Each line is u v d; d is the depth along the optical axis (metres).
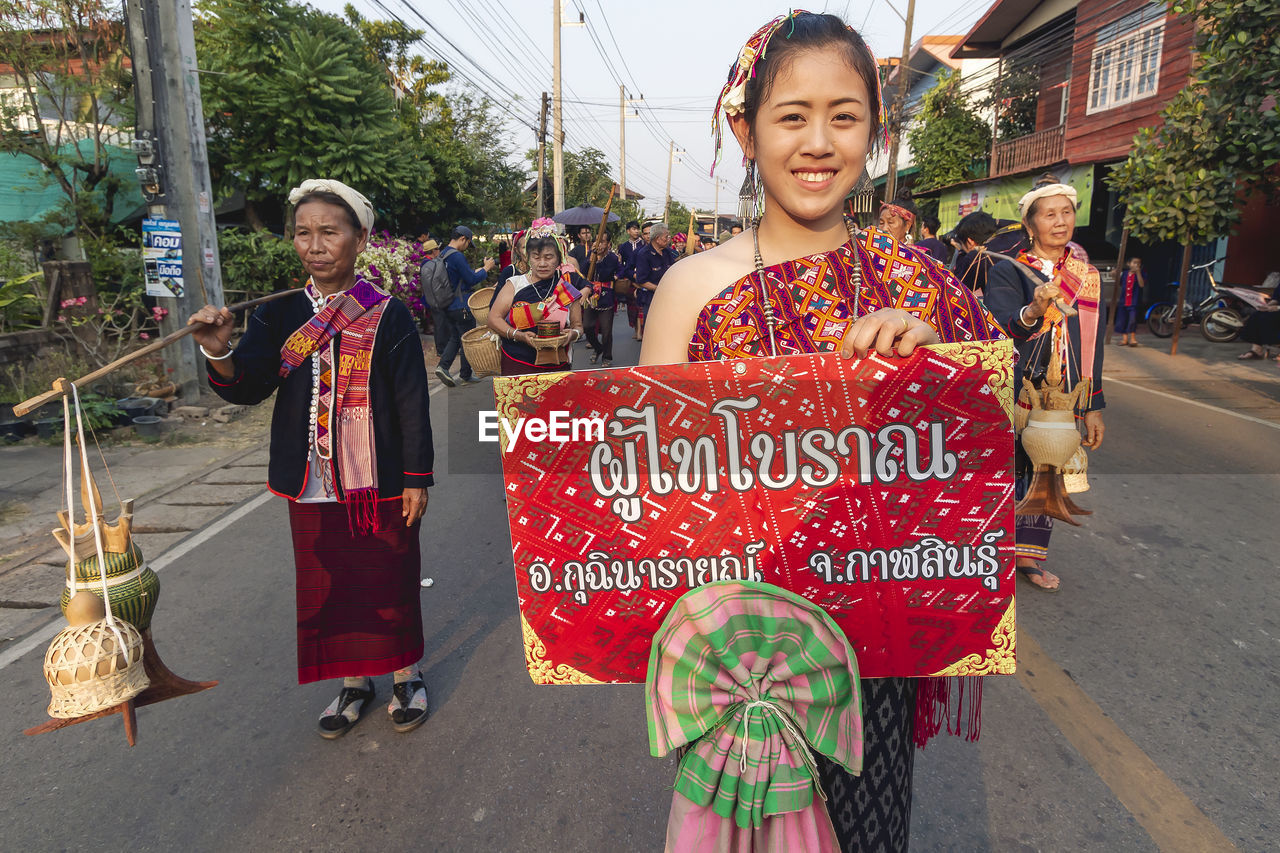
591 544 1.17
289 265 11.56
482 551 4.40
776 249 1.23
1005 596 1.14
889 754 1.24
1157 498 5.16
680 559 1.16
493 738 2.77
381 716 2.90
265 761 2.65
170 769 2.62
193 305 7.88
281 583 4.03
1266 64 6.75
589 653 1.20
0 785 2.55
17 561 4.34
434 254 10.19
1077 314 3.31
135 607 1.63
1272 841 2.22
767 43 1.13
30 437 6.89
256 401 2.47
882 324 1.06
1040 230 3.24
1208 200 7.24
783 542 1.15
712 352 1.18
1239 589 3.80
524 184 26.77
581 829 2.32
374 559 2.62
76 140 11.57
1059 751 2.62
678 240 14.06
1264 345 10.46
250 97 12.49
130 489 5.60
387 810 2.41
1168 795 2.41
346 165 13.20
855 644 1.17
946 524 1.13
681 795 1.15
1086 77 15.14
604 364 11.16
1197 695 2.92
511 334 4.66
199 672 3.21
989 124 19.95
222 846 2.28
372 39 22.22
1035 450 2.99
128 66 11.41
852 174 1.15
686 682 1.13
